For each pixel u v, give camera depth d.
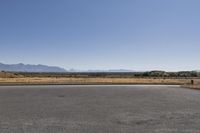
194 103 25.45
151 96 32.38
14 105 23.44
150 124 15.19
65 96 31.50
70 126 14.58
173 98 30.17
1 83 56.25
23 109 21.06
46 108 21.67
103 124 15.15
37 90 39.69
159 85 57.06
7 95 32.28
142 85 56.28
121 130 13.62
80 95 32.81
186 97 31.41
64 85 52.66
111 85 54.75
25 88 43.72
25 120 16.34
